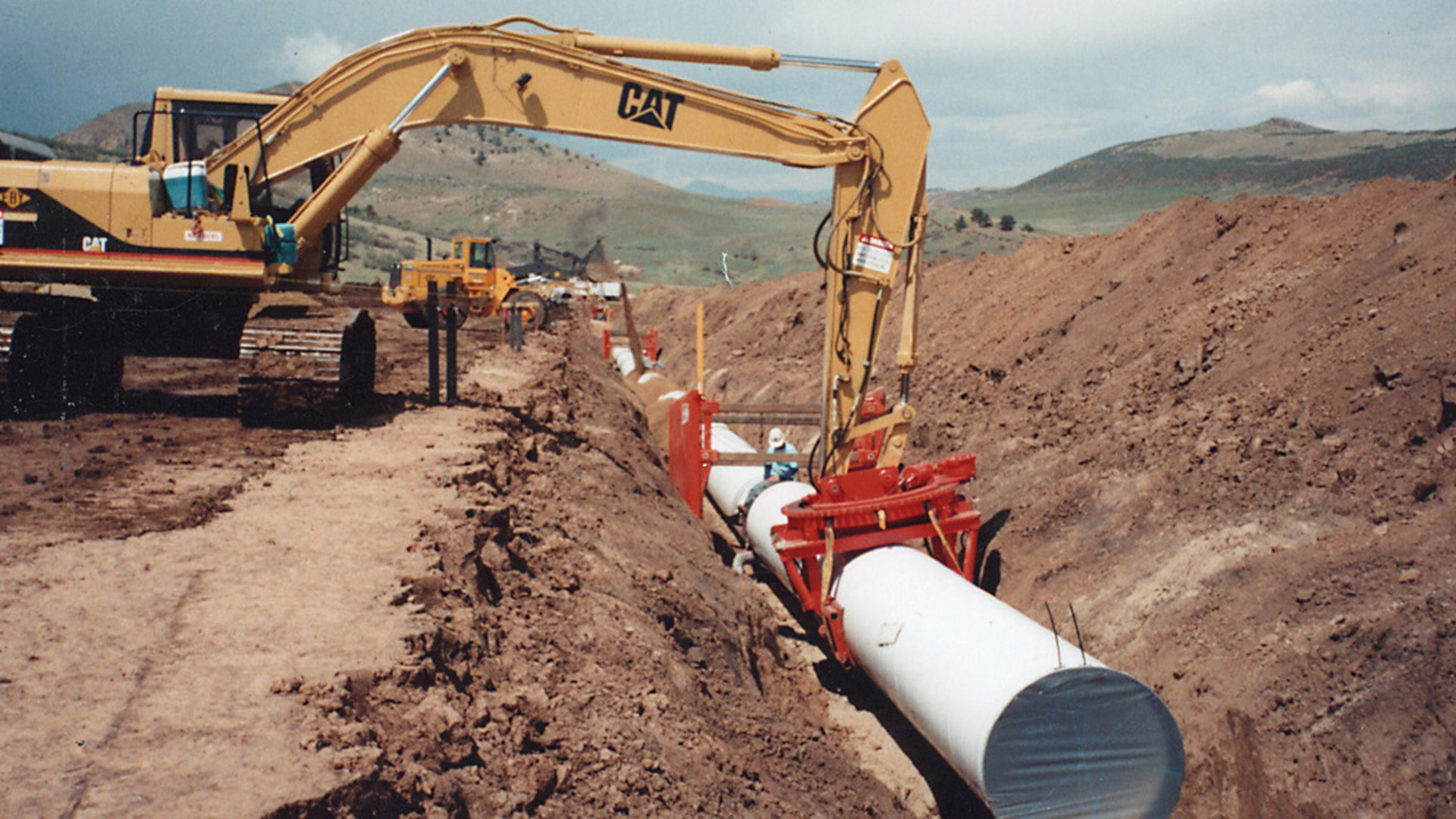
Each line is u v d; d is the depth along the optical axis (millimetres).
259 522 7871
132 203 12117
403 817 4047
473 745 4848
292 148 12984
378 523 7840
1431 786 6691
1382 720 7219
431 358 14898
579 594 7918
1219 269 15148
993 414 16266
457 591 6551
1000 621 7988
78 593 6031
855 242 11062
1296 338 11953
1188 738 8367
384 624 5629
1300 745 7566
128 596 6000
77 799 3646
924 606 8703
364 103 12734
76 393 13656
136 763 3955
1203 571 9594
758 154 11570
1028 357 17344
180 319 13469
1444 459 8922
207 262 12281
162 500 8531
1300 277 13227
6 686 4637
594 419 17203
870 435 11523
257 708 4500
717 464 14406
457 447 11195
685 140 11781
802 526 10289
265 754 4074
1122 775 7215
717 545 15312
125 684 4719
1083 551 11414
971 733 7211
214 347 13742
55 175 12047
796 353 31047
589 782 5277
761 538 12805
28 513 7977
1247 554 9383
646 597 8766
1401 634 7480
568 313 48938
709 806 5684
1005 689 7078
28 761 3922
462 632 5980
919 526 10477
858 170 11094
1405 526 8570
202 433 12125
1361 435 9812
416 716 4758
